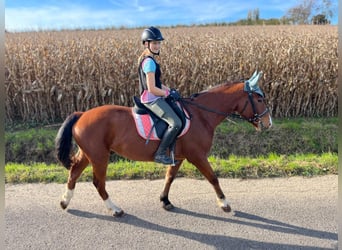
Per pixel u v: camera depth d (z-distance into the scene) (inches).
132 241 127.8
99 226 139.2
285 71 321.7
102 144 141.9
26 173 195.3
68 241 127.6
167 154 141.6
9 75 309.1
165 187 154.7
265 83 324.2
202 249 122.3
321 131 277.6
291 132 278.5
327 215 143.9
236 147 263.3
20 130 295.7
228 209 148.5
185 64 328.5
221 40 386.9
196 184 182.1
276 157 231.3
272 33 449.1
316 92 326.0
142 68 135.9
